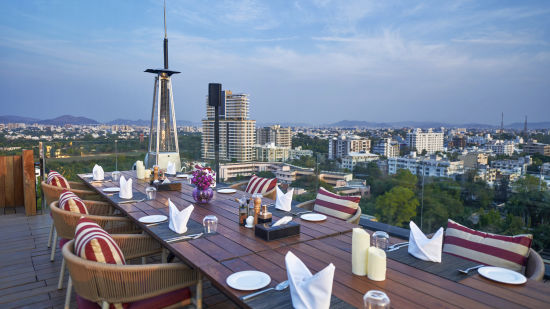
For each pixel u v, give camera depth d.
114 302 1.62
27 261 3.22
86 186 4.38
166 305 1.75
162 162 6.48
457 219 3.46
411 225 1.85
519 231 3.10
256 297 1.33
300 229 2.30
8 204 5.27
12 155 5.25
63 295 2.58
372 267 1.50
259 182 3.93
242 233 2.20
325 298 1.18
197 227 2.30
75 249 1.66
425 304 1.28
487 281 1.50
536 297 1.35
